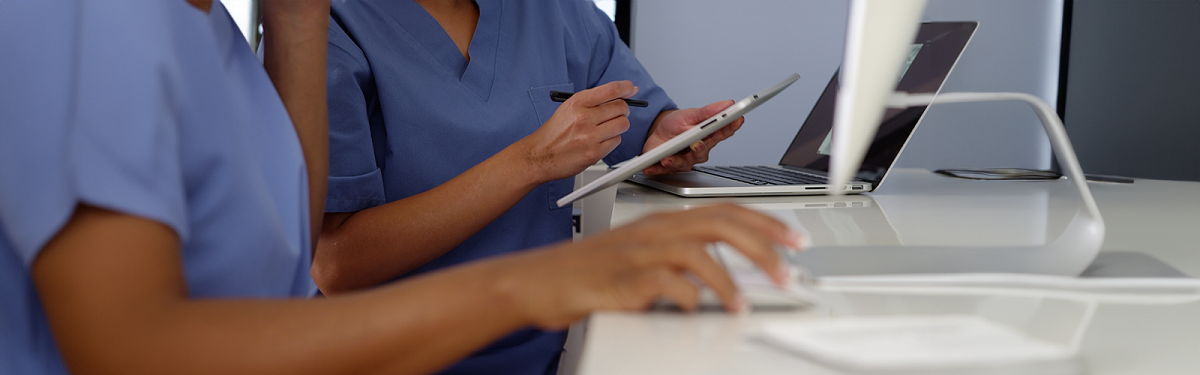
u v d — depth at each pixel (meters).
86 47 0.32
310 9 0.61
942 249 0.43
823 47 2.79
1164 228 0.60
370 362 0.28
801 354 0.24
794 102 2.82
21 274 0.38
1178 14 2.33
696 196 0.85
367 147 0.83
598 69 1.19
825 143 1.09
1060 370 0.23
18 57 0.33
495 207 0.79
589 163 0.78
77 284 0.27
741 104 0.70
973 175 1.18
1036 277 0.36
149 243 0.29
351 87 0.81
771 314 0.30
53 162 0.30
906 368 0.23
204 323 0.27
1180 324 0.30
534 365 0.77
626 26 2.78
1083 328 0.29
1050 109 0.40
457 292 0.28
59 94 0.32
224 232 0.40
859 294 0.35
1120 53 2.55
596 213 1.15
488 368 0.76
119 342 0.27
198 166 0.39
